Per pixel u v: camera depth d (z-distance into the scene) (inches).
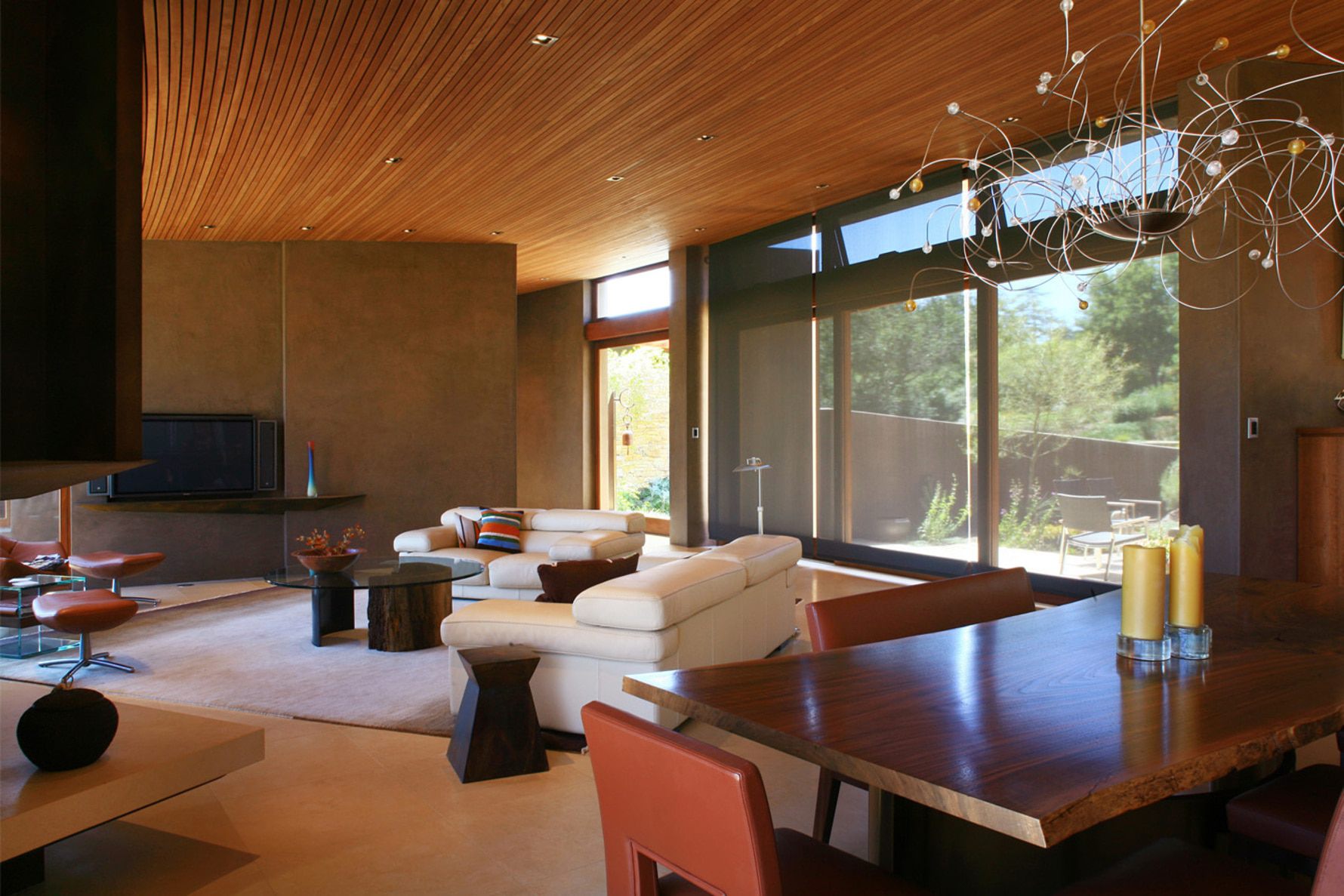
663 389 422.0
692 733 143.4
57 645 201.2
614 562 163.3
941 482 275.7
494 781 122.7
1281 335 193.0
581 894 92.0
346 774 125.5
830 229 313.9
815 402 323.6
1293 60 188.5
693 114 211.9
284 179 251.0
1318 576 192.7
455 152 234.8
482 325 341.4
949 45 176.6
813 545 325.4
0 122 91.4
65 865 99.0
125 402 95.5
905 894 56.6
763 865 42.4
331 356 324.2
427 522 332.5
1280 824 68.1
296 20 159.0
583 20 162.7
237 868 98.3
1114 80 196.2
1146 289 219.6
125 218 95.9
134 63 98.7
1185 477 201.8
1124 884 57.3
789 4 158.6
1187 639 72.1
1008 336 253.4
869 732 54.3
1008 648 75.4
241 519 311.3
